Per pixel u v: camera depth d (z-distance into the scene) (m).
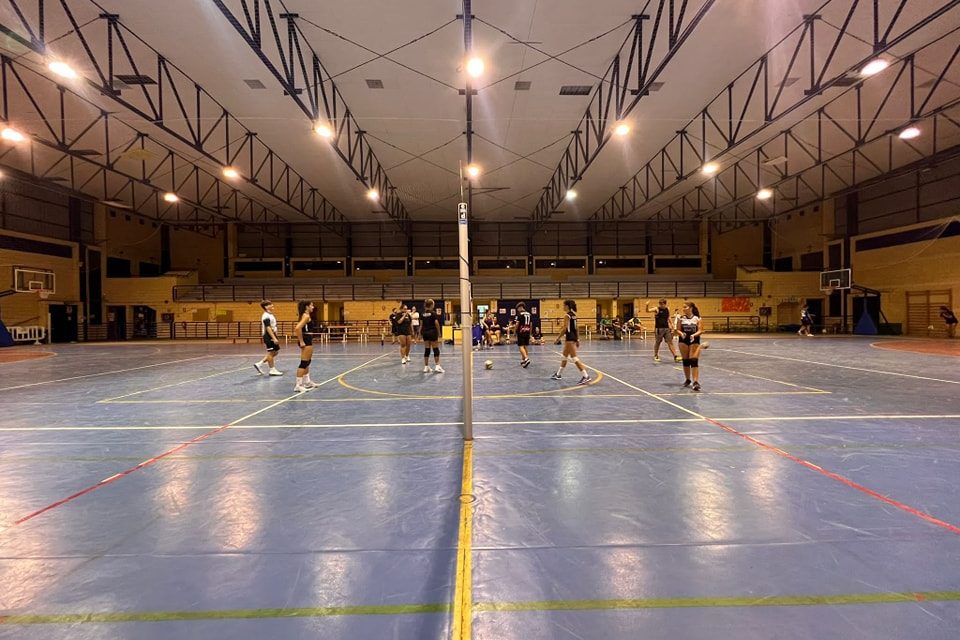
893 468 4.31
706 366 12.27
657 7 11.55
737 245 37.97
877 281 27.88
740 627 2.20
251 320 31.95
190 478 4.20
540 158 22.44
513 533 3.12
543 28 12.37
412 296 33.22
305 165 23.38
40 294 26.39
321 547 2.96
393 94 15.93
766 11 11.62
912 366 12.06
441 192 29.08
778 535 3.07
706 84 15.31
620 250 38.66
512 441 5.31
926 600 2.39
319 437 5.55
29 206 25.91
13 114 16.91
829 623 2.22
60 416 6.82
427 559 2.81
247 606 2.39
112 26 11.76
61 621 2.28
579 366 9.90
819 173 26.06
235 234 38.31
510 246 38.59
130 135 19.20
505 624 2.24
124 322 31.58
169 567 2.75
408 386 9.55
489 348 20.22
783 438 5.34
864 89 15.60
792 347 18.70
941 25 11.97
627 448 5.00
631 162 23.20
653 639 2.13
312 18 11.87
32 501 3.72
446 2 11.34
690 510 3.45
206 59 13.58
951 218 23.58
